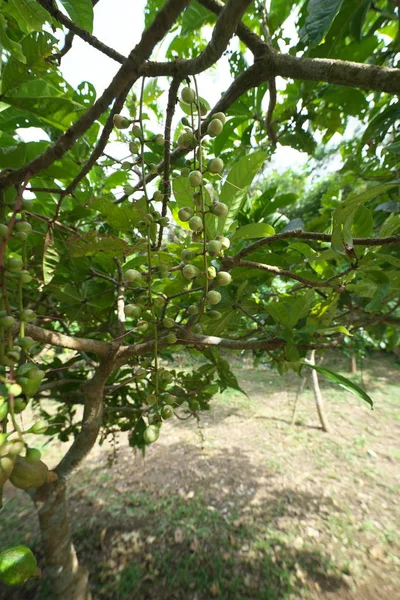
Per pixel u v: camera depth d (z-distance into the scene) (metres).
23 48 0.99
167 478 4.25
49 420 2.40
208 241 1.00
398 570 3.03
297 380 8.05
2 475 0.53
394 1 0.98
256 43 1.19
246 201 2.14
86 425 1.60
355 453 4.93
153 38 0.72
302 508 3.78
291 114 2.42
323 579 2.93
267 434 5.46
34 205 1.70
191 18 2.13
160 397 1.06
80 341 1.15
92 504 3.78
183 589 2.81
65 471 1.77
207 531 3.40
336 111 2.38
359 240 0.97
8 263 0.80
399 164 2.15
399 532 3.45
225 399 6.86
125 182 1.98
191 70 0.87
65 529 2.09
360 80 1.00
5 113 1.30
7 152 1.13
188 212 0.93
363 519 3.62
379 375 8.34
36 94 1.15
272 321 1.87
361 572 3.00
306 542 3.30
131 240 1.64
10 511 3.66
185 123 1.00
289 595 2.78
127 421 2.37
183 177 1.09
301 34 1.78
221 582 2.87
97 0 1.23
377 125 2.15
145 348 1.30
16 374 0.65
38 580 2.79
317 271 1.88
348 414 6.22
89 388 1.48
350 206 0.89
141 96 0.97
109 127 0.97
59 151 0.90
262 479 4.29
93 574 2.93
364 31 2.56
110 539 3.29
